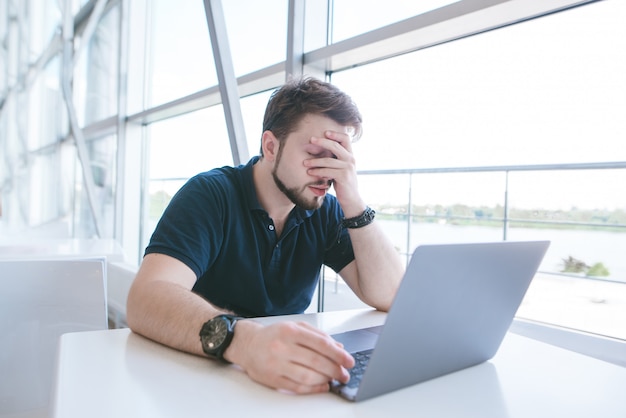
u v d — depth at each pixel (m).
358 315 0.85
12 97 4.05
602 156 2.32
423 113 2.05
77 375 0.49
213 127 1.99
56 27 3.57
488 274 0.50
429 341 0.48
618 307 2.64
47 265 0.98
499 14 1.06
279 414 0.41
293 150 0.84
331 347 0.48
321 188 0.87
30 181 3.87
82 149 3.19
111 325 2.77
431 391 0.50
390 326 0.43
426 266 0.42
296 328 0.49
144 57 2.88
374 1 1.28
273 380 0.47
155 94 2.62
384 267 0.90
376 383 0.45
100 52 3.15
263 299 0.95
